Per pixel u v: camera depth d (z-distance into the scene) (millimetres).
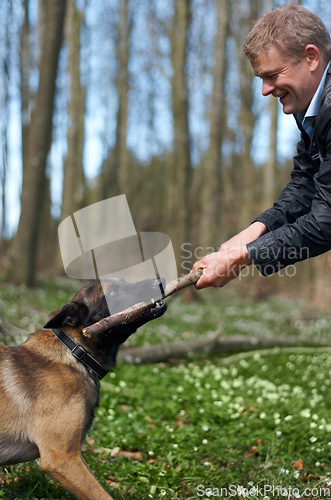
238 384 6469
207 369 7234
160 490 3553
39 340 3340
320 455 4230
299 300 17906
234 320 12750
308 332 10586
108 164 28344
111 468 3881
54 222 27641
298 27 2822
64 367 3195
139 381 6512
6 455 3082
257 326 11883
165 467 3965
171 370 7176
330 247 2971
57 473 2986
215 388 6316
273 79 2965
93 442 4516
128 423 4965
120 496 3357
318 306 12969
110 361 3414
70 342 3262
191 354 7992
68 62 22406
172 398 5883
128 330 3309
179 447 4359
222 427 4887
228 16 21375
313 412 5344
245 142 22344
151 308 3207
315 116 2973
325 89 2863
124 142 24375
